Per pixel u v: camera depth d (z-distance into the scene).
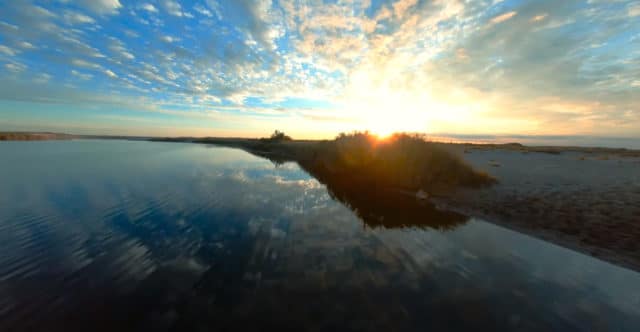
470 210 9.45
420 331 3.78
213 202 10.38
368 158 16.75
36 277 4.96
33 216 8.37
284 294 4.63
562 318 3.99
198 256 5.97
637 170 17.81
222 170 19.14
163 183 13.76
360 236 7.29
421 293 4.68
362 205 10.40
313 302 4.42
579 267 5.47
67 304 4.23
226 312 4.14
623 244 6.15
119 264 5.54
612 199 9.45
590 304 4.31
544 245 6.54
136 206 9.63
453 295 4.61
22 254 5.87
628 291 4.64
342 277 5.19
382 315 4.11
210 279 5.05
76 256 5.84
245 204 10.23
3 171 16.36
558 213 8.33
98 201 10.20
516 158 28.92
